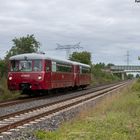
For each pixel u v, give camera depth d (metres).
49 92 41.56
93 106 24.98
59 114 23.45
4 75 43.81
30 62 36.44
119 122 17.20
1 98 35.34
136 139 13.90
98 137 14.09
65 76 43.97
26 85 36.44
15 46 60.25
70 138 14.11
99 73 128.38
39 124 19.02
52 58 38.81
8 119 20.67
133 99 28.28
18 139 14.77
